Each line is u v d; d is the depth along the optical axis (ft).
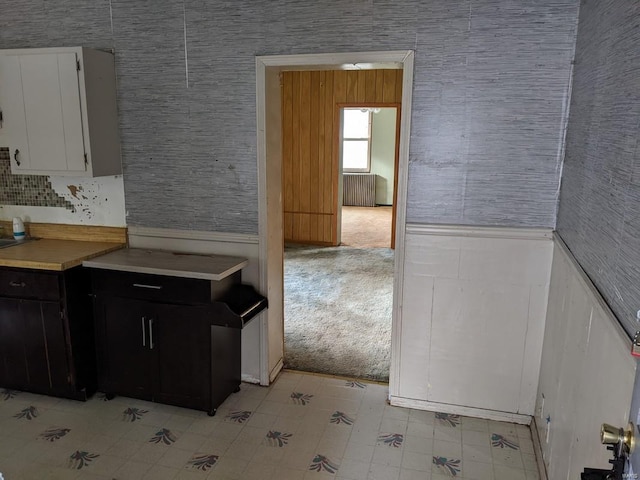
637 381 3.27
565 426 6.38
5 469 7.58
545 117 7.95
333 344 12.19
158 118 9.57
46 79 9.03
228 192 9.53
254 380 10.22
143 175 9.90
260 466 7.74
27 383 9.54
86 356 9.42
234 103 9.13
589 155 6.18
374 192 35.60
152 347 9.07
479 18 7.89
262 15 8.69
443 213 8.62
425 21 8.09
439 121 8.34
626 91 4.79
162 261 9.20
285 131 22.62
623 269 4.55
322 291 16.46
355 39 8.40
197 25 9.02
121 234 10.27
